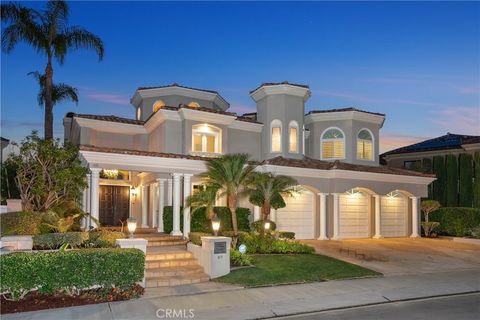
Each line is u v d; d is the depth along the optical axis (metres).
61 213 16.02
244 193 18.47
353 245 21.52
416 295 12.10
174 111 22.00
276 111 25.72
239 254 14.93
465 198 30.25
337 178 23.50
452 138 36.97
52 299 10.62
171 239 17.58
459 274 15.59
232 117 23.41
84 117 23.02
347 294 12.00
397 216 27.00
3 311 9.73
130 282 11.38
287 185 19.28
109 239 14.55
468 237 25.59
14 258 10.37
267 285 12.84
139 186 23.83
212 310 10.16
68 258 10.77
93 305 10.36
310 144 28.92
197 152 22.41
